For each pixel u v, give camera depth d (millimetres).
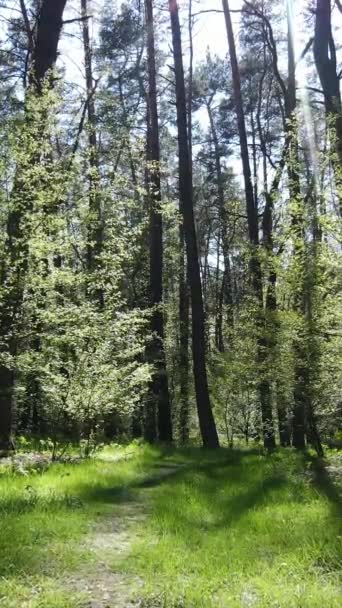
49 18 11078
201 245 33750
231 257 34375
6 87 15766
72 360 10969
